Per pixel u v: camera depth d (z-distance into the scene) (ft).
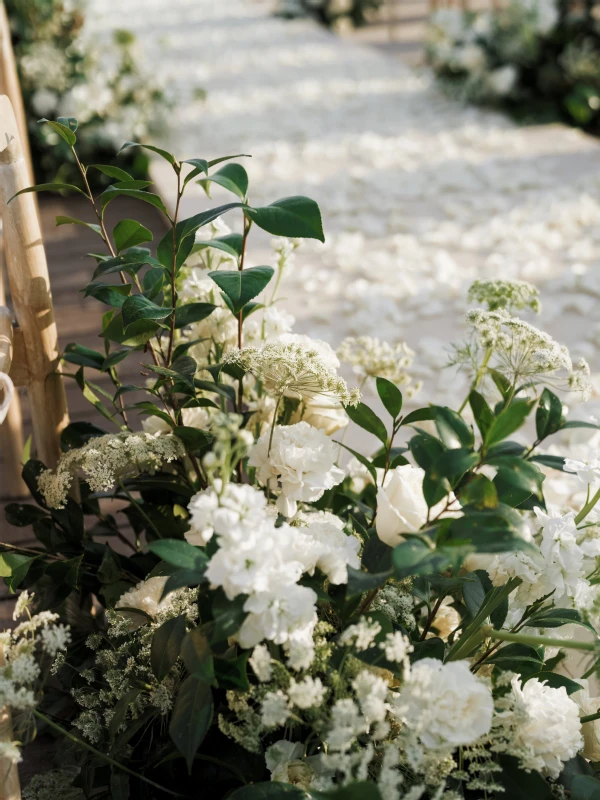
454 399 4.85
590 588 3.21
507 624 3.33
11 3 10.19
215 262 3.92
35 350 3.63
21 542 4.51
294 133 11.28
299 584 2.90
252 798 2.81
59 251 8.05
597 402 4.80
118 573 3.53
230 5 24.47
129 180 3.37
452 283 6.32
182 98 13.38
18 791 3.11
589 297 6.21
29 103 9.91
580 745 3.00
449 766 2.83
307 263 7.11
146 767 3.16
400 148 10.36
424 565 2.73
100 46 11.50
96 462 3.35
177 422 3.54
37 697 3.12
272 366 3.24
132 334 3.43
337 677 2.81
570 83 11.89
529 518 3.79
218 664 2.90
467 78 12.64
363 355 3.95
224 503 2.70
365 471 3.80
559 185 8.76
